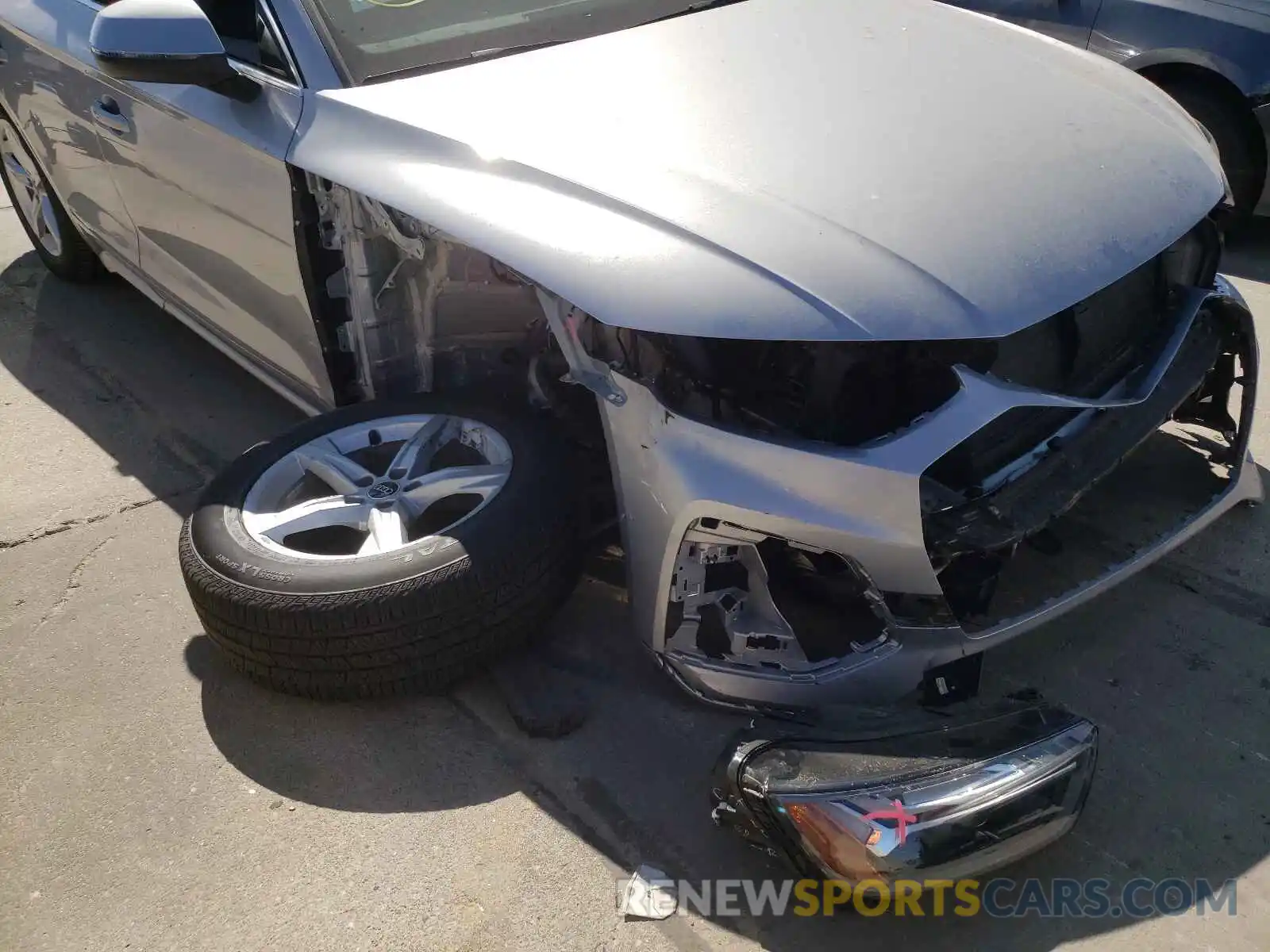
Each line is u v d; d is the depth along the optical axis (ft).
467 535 7.71
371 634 7.55
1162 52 14.93
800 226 6.74
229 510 8.50
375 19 9.10
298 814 7.57
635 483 7.11
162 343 14.25
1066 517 8.46
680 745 7.83
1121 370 7.70
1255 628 8.56
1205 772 7.42
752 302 6.45
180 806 7.71
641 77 8.35
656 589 7.23
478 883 6.97
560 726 7.95
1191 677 8.16
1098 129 7.98
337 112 8.48
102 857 7.38
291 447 8.94
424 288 8.71
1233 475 8.87
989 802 6.01
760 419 6.82
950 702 7.11
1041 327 7.12
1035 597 7.50
